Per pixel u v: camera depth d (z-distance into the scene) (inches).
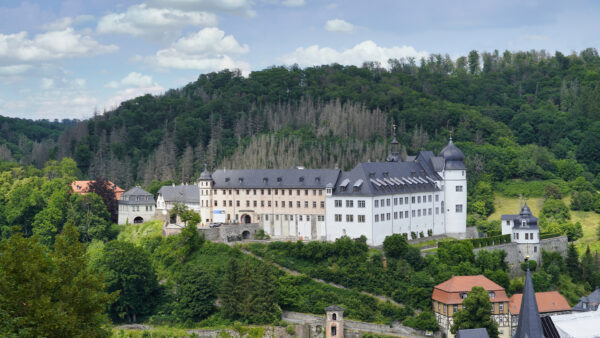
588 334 7470.5
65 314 4357.8
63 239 4997.5
